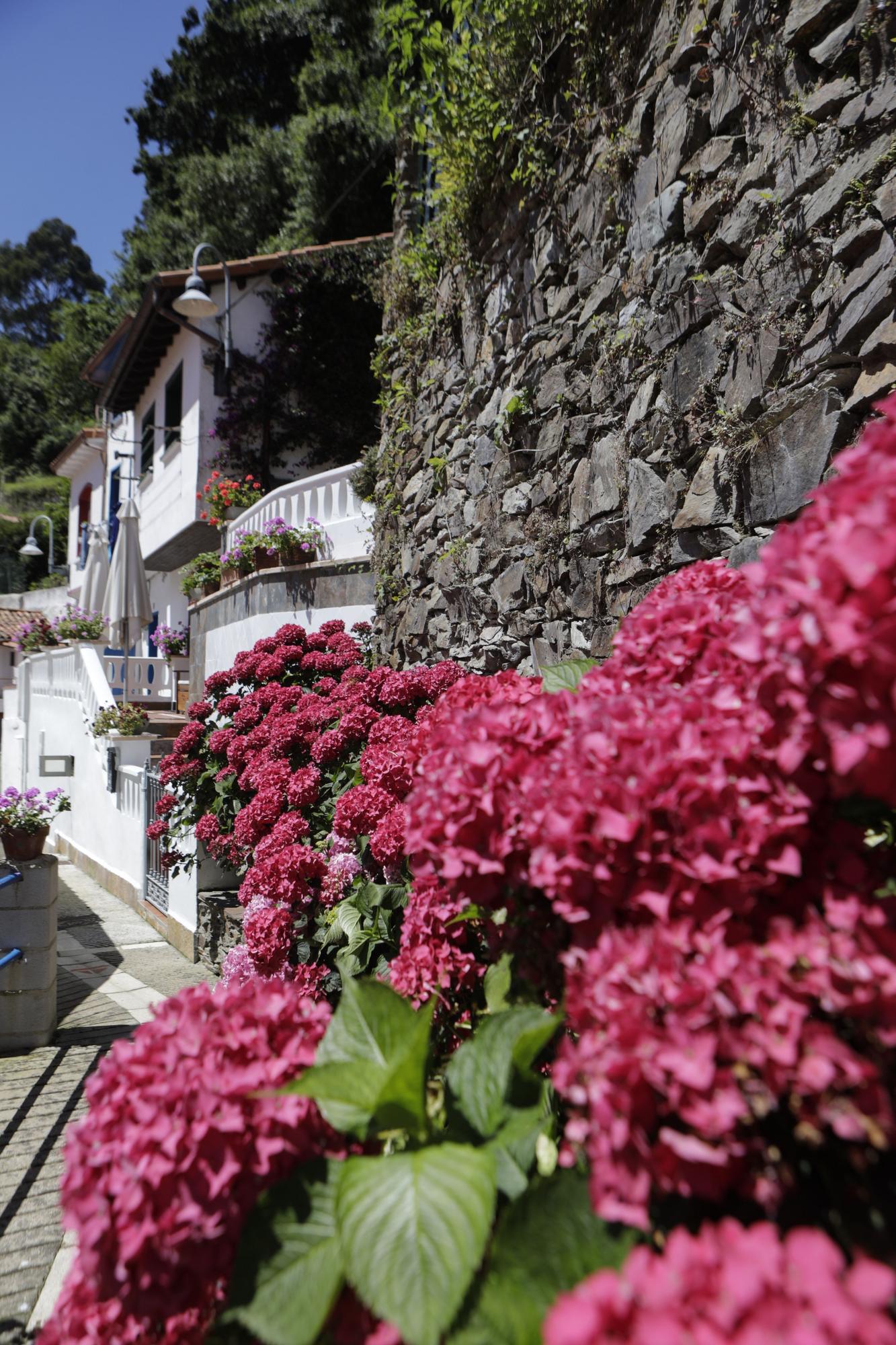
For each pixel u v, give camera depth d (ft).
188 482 46.24
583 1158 3.55
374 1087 3.80
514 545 16.19
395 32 18.22
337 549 27.81
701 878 3.22
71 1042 16.42
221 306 45.60
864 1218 2.83
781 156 9.80
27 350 149.69
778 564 3.20
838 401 9.00
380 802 9.59
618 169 13.05
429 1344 2.81
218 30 75.61
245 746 17.16
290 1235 3.47
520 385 16.17
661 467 11.79
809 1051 2.74
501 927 4.83
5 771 56.70
